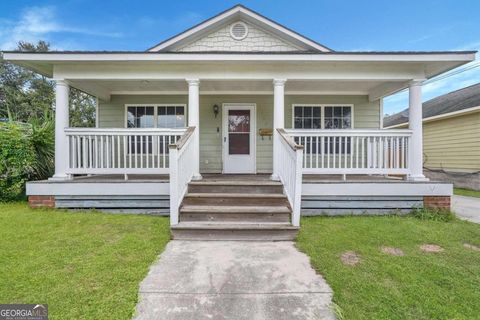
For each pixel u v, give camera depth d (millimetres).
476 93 11406
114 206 5055
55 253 3096
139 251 3211
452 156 10617
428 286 2480
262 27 6836
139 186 5027
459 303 2232
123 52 5027
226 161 7555
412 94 5406
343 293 2359
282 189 4715
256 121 7570
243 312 2117
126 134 5293
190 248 3393
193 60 5141
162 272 2721
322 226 4309
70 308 2102
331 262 2959
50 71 5707
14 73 21797
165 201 5043
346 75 5465
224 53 5090
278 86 5465
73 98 20547
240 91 7363
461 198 7840
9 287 2363
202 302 2234
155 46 6695
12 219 4395
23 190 5984
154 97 7570
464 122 10016
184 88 7117
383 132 5305
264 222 4039
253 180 5195
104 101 7531
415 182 5070
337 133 5355
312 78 5477
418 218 4836
